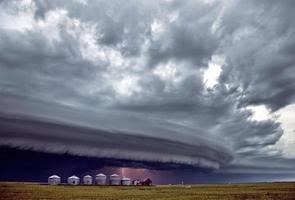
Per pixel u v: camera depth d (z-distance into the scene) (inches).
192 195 3289.9
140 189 4672.7
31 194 3248.0
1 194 3164.4
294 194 3257.9
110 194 3444.9
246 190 4170.8
